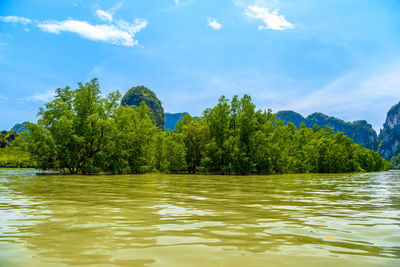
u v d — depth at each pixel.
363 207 8.49
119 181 20.75
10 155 56.56
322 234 4.98
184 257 3.63
